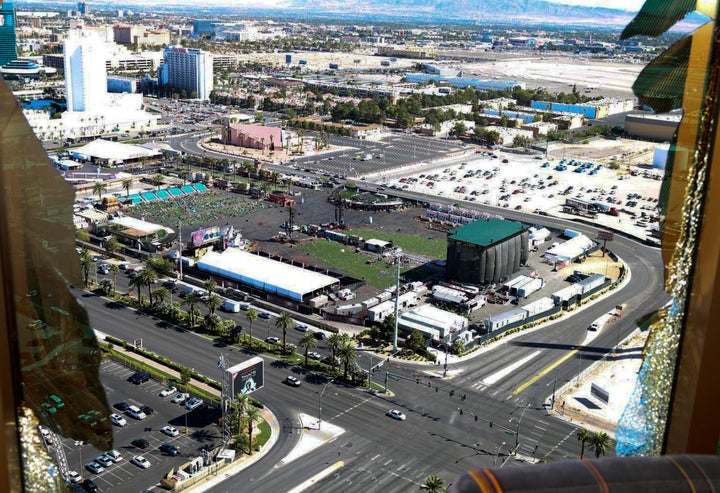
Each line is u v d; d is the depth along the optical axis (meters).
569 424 127.12
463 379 144.62
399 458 114.12
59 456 36.44
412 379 143.62
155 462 110.12
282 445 116.81
